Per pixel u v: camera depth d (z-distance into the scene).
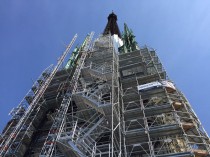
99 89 31.95
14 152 33.66
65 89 42.16
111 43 51.59
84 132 27.03
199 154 25.42
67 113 32.66
